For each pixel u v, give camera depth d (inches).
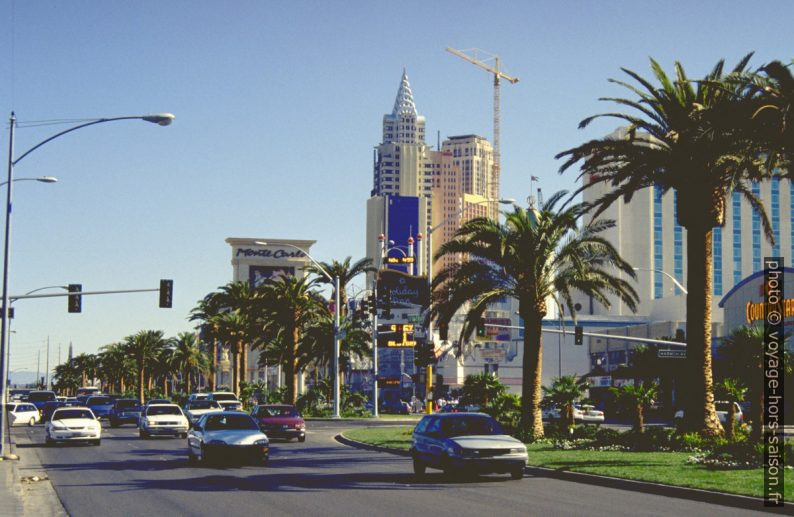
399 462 1200.8
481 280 1594.5
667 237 7106.3
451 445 919.7
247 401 3841.0
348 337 3250.5
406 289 4911.4
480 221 1567.4
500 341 6077.8
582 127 1339.8
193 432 1183.6
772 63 1054.4
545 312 1565.0
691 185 1301.7
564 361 5369.1
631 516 649.6
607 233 7096.5
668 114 1310.3
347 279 3240.7
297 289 3075.8
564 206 1541.6
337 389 2748.5
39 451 1471.5
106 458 1294.3
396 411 3476.9
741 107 1112.8
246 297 3767.2
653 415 2598.4
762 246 7283.5
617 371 2851.9
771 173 1195.9
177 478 971.9
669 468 949.2
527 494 805.9
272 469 1089.4
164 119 1280.8
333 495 799.1
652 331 4013.3
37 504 745.6
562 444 1323.8
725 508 695.1
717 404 2290.8
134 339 5211.6
